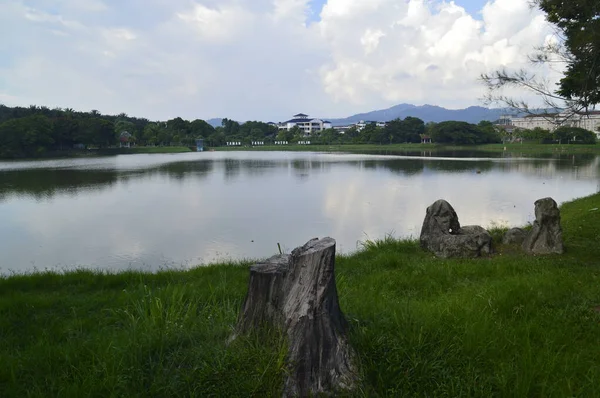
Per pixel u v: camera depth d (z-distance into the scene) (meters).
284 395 3.44
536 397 3.59
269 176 43.78
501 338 4.43
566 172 44.50
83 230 19.27
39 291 8.41
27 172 48.69
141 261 14.48
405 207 24.38
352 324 4.36
